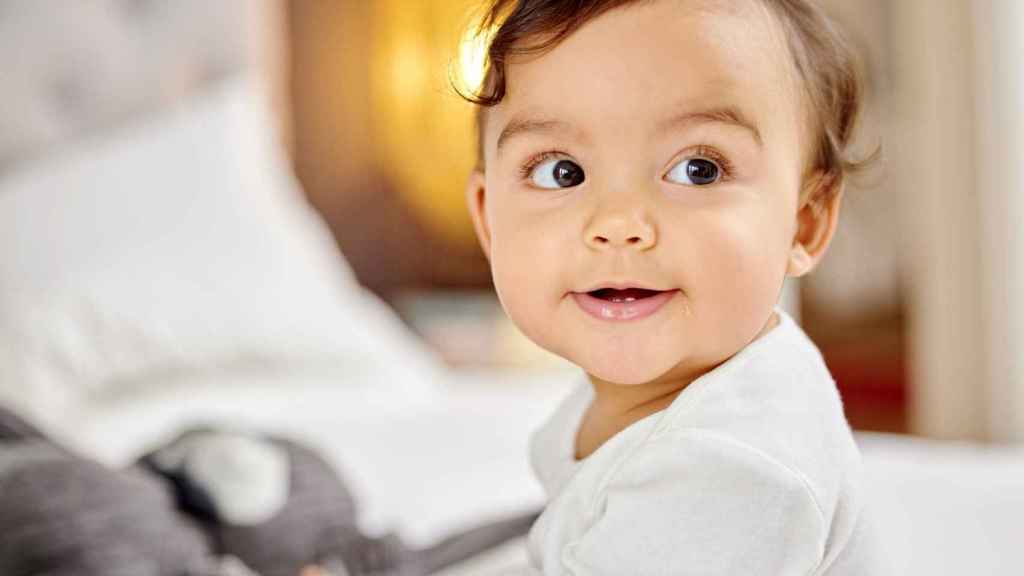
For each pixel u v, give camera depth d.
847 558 0.51
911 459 1.28
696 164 0.48
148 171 1.82
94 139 2.00
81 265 1.58
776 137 0.49
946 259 2.66
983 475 1.16
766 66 0.50
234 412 1.50
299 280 1.79
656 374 0.48
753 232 0.48
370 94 2.79
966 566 0.87
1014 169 2.54
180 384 1.54
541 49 0.49
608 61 0.47
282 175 2.25
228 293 1.66
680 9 0.48
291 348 1.67
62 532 0.73
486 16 0.53
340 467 1.24
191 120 2.00
